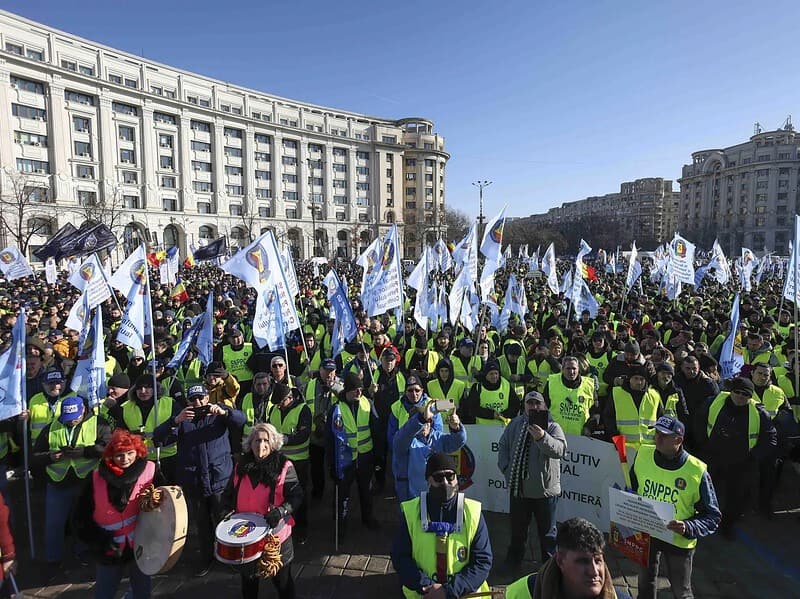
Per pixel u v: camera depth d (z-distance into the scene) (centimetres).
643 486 389
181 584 454
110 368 806
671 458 379
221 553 354
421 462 479
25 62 4812
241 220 7000
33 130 4962
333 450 520
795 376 633
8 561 340
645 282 2522
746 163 9712
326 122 8038
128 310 628
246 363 845
